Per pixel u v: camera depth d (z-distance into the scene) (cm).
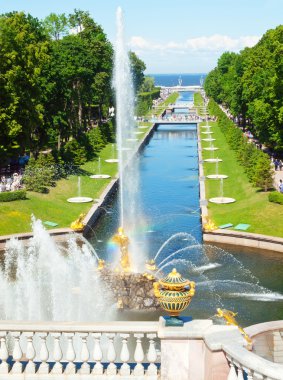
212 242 5259
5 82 7056
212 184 7538
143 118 17850
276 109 8119
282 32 9150
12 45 7275
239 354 1274
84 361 1455
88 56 10338
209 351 1371
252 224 5403
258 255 4853
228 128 12425
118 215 6481
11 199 5894
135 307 3547
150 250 5044
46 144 9488
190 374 1430
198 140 12725
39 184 6575
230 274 4350
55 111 8950
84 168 8781
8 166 7750
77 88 10538
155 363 1539
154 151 12125
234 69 15162
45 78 8319
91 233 5722
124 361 1452
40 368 1457
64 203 6488
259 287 4038
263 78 9219
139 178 8894
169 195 7619
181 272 4412
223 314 1553
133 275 3606
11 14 8975
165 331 1417
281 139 8369
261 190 6450
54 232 5353
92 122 14975
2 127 6988
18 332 1455
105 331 1446
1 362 1493
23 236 5206
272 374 1186
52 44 9588
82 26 12169
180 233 5625
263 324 1633
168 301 1427
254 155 7956
